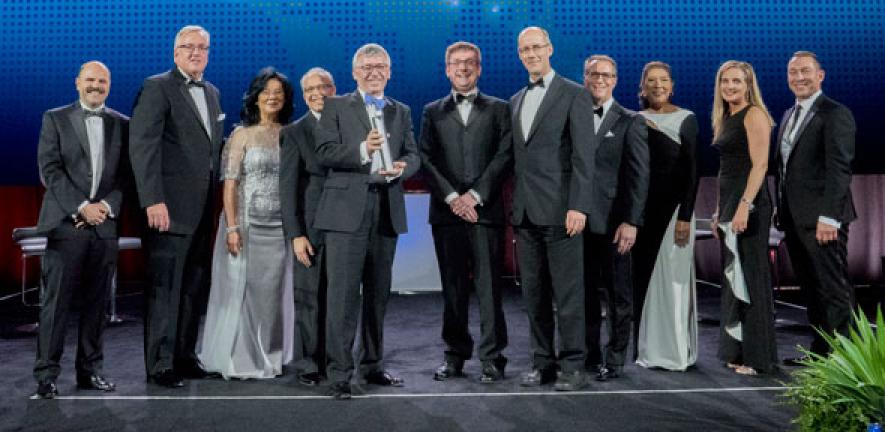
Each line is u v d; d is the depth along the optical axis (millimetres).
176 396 3107
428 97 5723
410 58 5699
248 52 5637
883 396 1937
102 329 3232
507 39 5668
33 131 5621
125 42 5559
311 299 3295
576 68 5652
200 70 3371
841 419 1977
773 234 5141
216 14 5602
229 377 3404
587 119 3107
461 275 3355
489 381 3301
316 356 3318
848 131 3367
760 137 3363
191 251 3357
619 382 3279
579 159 3080
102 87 3156
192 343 3463
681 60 5602
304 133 3297
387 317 5230
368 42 5672
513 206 3213
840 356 2113
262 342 3500
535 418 2764
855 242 6652
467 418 2771
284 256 3564
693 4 5574
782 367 3529
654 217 3555
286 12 5629
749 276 3406
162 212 3193
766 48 5566
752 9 5555
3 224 6930
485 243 3291
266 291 3496
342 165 3064
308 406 2951
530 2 5629
